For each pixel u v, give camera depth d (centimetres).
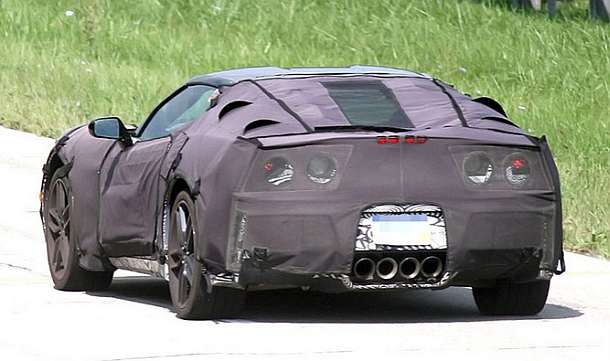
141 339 2019
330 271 2039
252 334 2056
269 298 2434
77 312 2281
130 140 2411
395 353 1908
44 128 5175
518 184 2109
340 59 6203
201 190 2106
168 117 2386
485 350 1941
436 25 6638
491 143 2100
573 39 6150
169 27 7131
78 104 5344
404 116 2178
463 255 2064
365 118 2161
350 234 2030
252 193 2047
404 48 6259
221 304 2153
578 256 3027
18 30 7112
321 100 2194
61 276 2547
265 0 7412
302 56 6247
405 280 2070
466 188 2075
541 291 2222
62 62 6269
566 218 3256
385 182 2047
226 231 2069
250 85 2275
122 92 5500
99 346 1967
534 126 4622
